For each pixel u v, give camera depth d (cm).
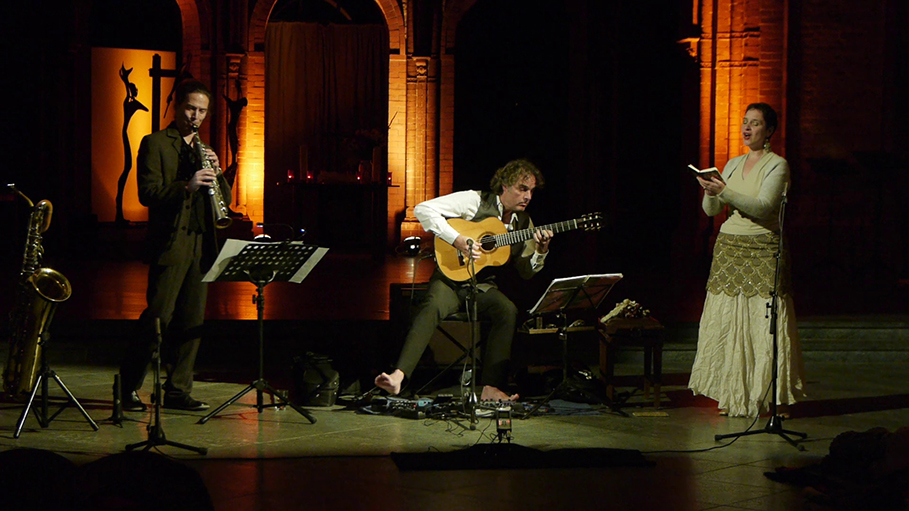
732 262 572
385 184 1528
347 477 427
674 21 1547
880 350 796
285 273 550
